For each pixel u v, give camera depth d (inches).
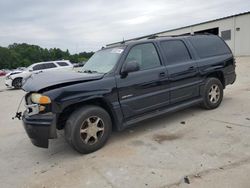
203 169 134.6
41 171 151.4
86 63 219.9
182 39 226.5
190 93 221.3
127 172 139.3
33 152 182.4
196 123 208.1
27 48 4200.3
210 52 243.0
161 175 132.9
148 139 183.6
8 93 583.2
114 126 184.2
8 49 4057.6
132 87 182.9
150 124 215.3
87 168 148.6
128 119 185.3
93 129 167.9
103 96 169.3
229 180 122.0
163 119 225.6
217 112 233.0
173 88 207.3
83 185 130.6
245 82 394.6
